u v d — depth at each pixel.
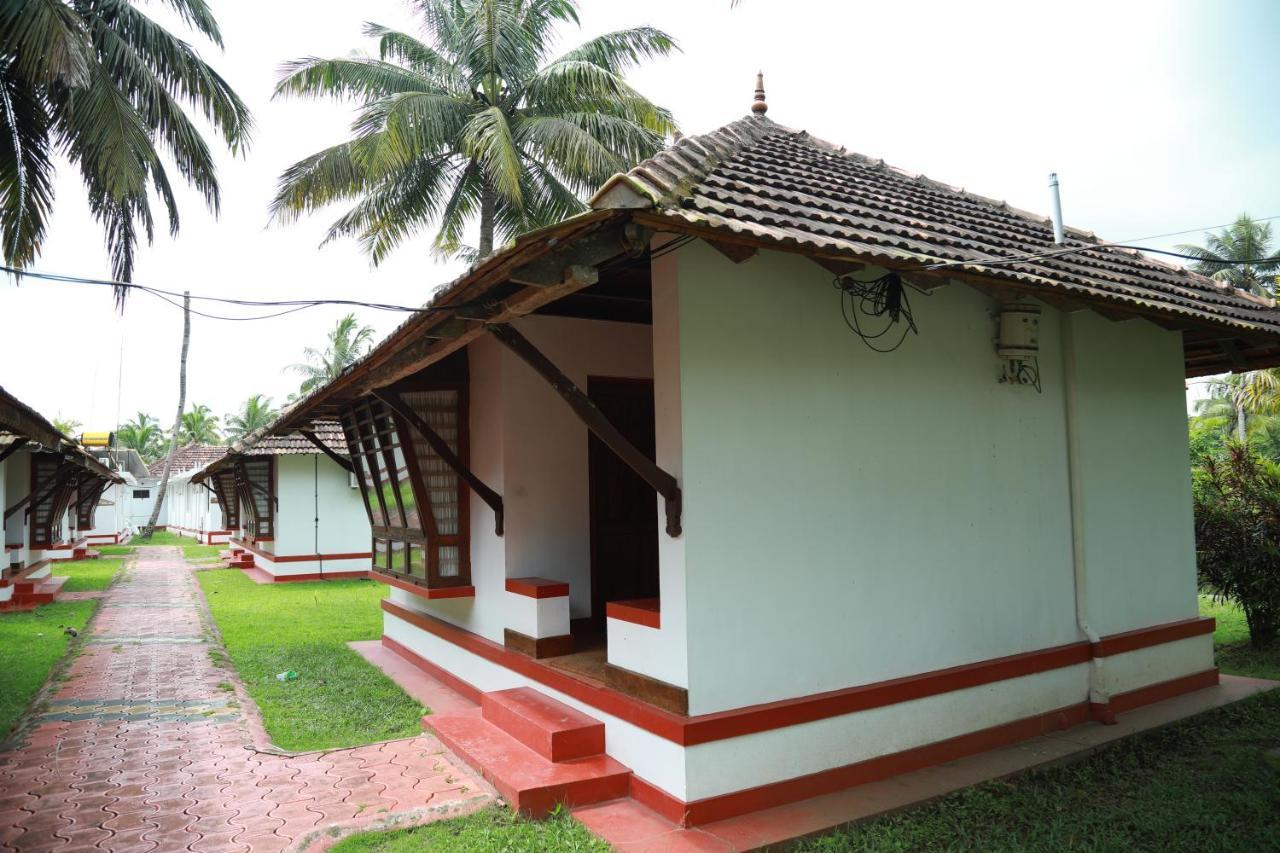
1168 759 5.47
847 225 4.58
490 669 6.71
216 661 9.02
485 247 16.00
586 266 3.66
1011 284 4.84
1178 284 7.18
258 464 18.78
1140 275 6.84
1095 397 6.56
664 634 4.54
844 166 6.53
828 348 5.06
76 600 14.23
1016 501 5.96
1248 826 4.37
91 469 15.70
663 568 4.54
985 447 5.82
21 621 11.66
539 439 6.74
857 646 5.01
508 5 15.30
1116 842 4.13
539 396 6.74
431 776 5.01
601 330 6.95
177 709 6.96
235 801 4.73
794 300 4.93
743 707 4.50
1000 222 6.71
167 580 18.08
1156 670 6.66
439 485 7.20
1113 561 6.54
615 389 7.21
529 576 6.63
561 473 6.84
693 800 4.23
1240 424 31.23
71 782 5.11
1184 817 4.45
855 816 4.36
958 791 4.75
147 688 7.76
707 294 4.57
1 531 12.77
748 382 4.70
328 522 18.41
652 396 7.45
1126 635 6.46
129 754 5.68
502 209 16.34
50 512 16.12
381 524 8.64
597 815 4.41
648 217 3.42
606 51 15.74
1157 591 6.88
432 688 7.65
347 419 8.63
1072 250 4.61
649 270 5.48
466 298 4.21
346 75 14.74
